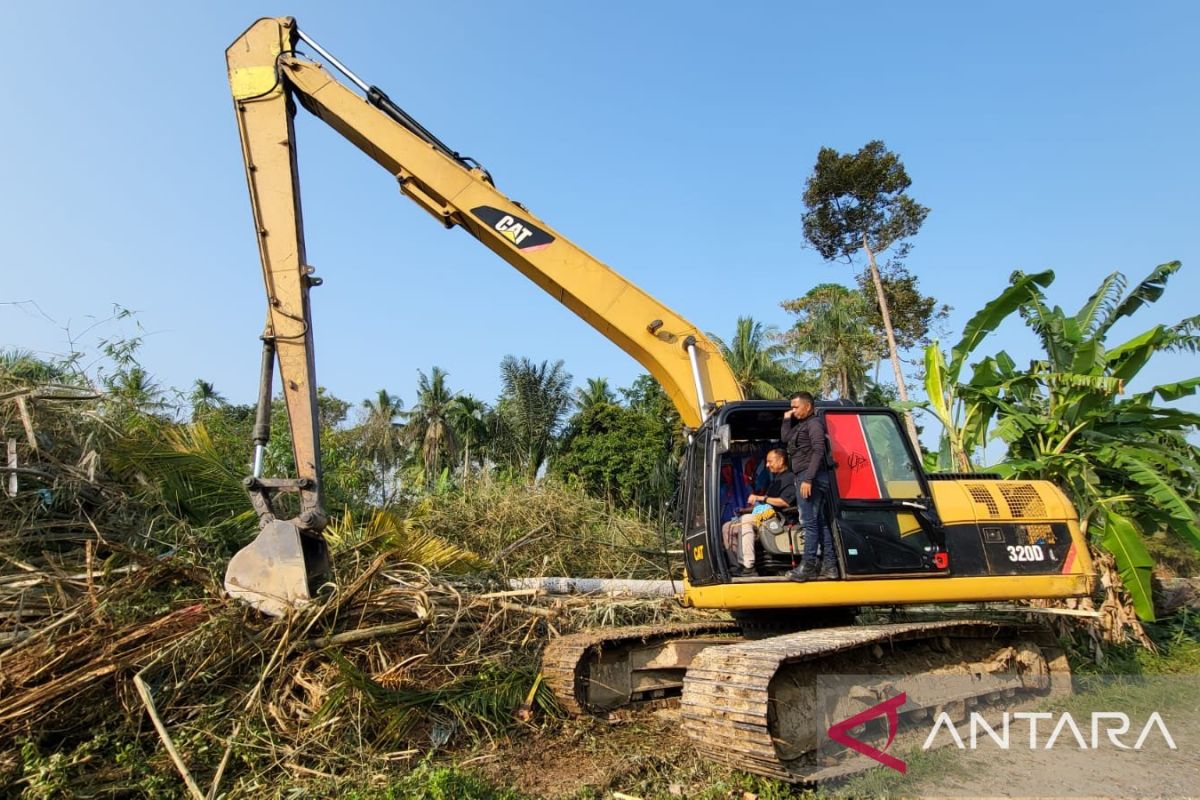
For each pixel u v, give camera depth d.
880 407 5.95
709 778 4.45
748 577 5.57
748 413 5.96
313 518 5.41
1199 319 9.68
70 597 5.20
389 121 6.74
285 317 5.78
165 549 6.36
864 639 4.85
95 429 7.08
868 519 5.61
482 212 6.71
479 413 35.47
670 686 6.21
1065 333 10.02
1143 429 9.81
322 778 4.17
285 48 6.51
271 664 4.77
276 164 6.05
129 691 4.45
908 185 25.73
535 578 8.26
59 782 3.72
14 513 5.94
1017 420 10.01
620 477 26.59
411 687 5.24
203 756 4.24
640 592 8.22
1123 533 8.71
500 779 4.38
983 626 6.07
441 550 7.15
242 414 11.28
